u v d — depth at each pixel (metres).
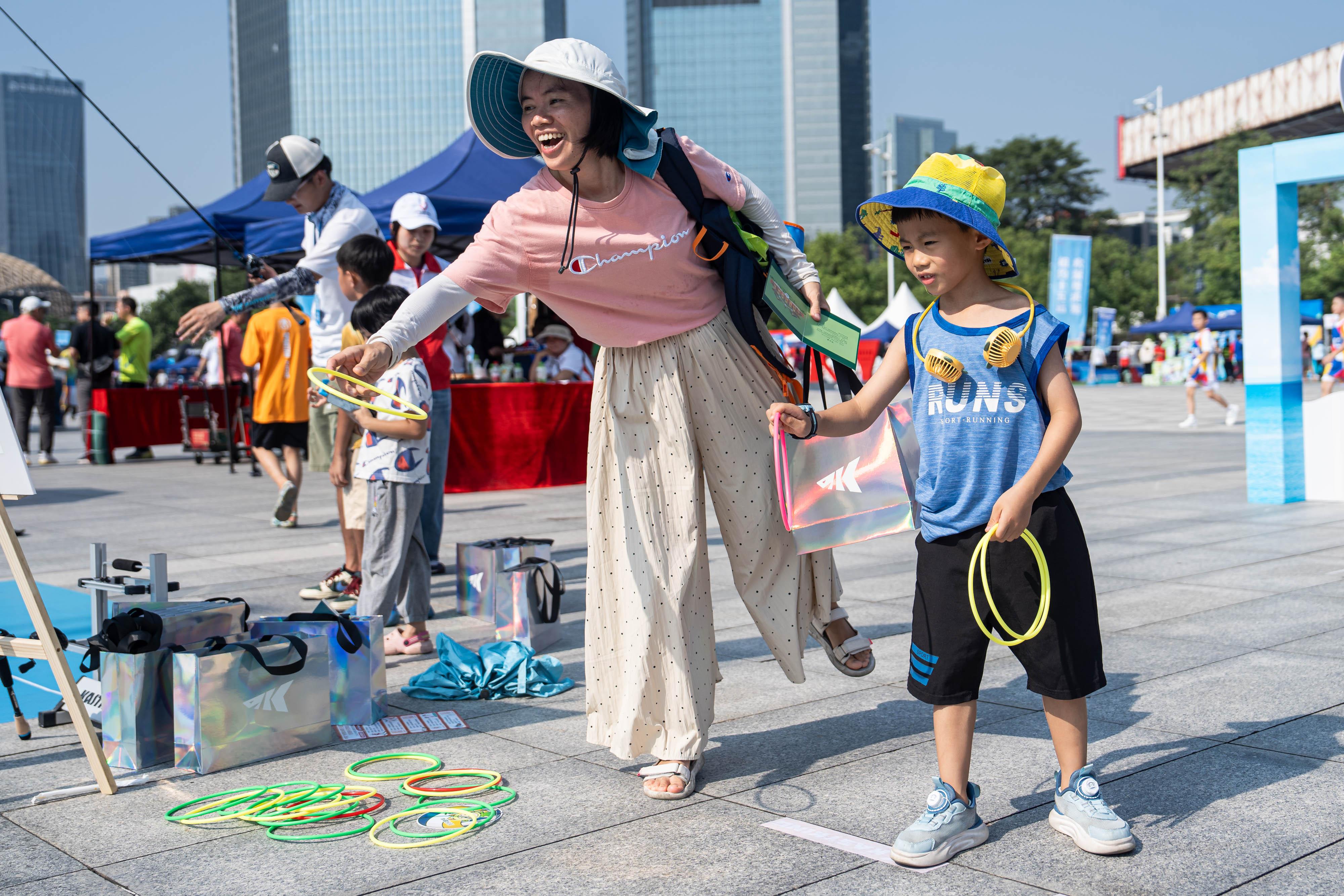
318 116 127.31
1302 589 5.23
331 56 127.38
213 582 6.11
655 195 2.92
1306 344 34.47
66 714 3.66
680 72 140.00
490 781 3.01
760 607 3.16
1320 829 2.56
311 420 6.66
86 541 7.83
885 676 4.03
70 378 25.22
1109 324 43.38
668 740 2.97
